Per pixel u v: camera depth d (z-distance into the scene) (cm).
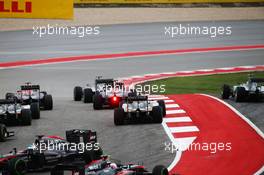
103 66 15700
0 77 14325
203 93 12225
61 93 12525
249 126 9112
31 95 10656
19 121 9531
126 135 8669
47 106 10688
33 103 10006
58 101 11650
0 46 18400
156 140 8344
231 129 8938
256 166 7094
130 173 5759
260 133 8700
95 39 19825
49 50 17900
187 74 14675
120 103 9656
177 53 17738
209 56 17312
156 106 9356
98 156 7062
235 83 13425
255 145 8050
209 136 8544
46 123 9631
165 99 11400
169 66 15788
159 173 5797
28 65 15800
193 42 19600
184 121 9462
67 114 10325
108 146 8094
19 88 12988
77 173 5672
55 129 9188
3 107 9462
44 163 6838
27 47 18300
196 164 7200
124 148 7969
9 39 19450
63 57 16900
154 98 11544
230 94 11231
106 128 9150
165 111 9806
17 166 6406
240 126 9119
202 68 15538
